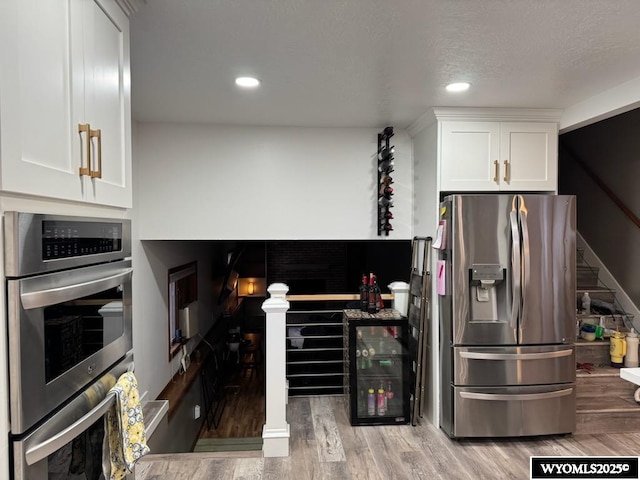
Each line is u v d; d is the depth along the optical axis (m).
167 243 3.86
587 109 2.71
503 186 2.97
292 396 3.73
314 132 3.41
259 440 4.50
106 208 1.37
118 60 1.39
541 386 2.77
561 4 1.49
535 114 2.94
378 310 3.43
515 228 2.70
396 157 3.49
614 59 2.03
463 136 2.93
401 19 1.61
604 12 1.55
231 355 6.41
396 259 3.99
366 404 3.17
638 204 3.57
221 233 3.34
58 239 1.04
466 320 2.73
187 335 4.33
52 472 1.03
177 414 3.66
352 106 2.83
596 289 3.87
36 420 0.95
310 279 5.64
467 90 2.49
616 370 3.21
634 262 3.61
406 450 2.70
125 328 1.45
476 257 2.72
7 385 0.88
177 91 2.49
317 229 3.43
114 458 1.31
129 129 1.47
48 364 0.99
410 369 3.33
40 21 0.95
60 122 1.04
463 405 2.74
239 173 3.35
